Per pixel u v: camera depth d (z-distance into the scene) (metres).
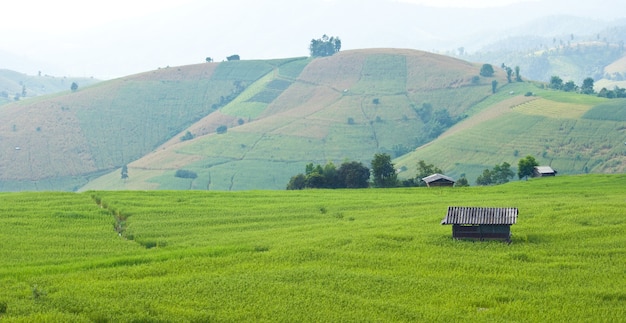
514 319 51.34
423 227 85.19
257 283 60.66
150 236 86.56
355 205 108.12
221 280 61.78
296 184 179.25
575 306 53.94
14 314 51.88
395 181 177.00
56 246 80.12
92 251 77.44
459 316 51.44
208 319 51.19
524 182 145.00
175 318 50.72
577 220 86.75
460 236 77.75
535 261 68.44
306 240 79.12
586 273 63.19
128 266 68.81
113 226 93.31
